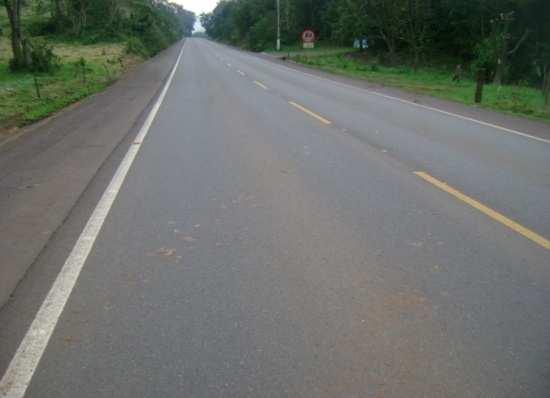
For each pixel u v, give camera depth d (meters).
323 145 9.78
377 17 47.03
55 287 4.22
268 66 36.47
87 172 7.84
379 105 16.09
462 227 5.52
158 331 3.57
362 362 3.23
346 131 11.31
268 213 5.95
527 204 6.31
